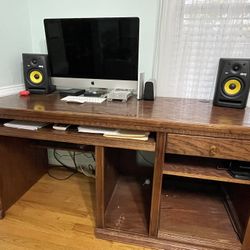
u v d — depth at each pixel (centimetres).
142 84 129
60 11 146
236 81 111
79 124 97
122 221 117
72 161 178
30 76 139
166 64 134
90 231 118
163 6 124
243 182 92
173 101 127
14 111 101
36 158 159
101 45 126
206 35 125
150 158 157
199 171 97
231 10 118
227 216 121
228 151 88
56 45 133
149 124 89
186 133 89
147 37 137
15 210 132
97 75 133
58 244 110
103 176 105
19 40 144
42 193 149
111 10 138
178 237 107
